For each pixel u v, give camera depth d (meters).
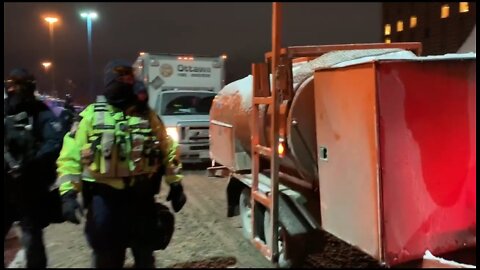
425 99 3.76
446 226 3.86
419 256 3.76
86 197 3.49
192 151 11.54
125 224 3.42
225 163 6.56
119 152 3.36
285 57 4.71
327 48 4.92
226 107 6.67
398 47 5.30
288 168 5.10
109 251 3.44
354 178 3.95
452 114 3.84
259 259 5.20
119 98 3.47
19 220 4.47
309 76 4.82
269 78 5.00
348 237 4.09
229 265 5.01
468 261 3.97
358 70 3.82
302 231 4.69
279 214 4.71
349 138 3.98
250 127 5.59
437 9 41.28
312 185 4.82
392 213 3.69
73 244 5.87
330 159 4.27
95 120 3.40
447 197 3.84
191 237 6.08
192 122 11.60
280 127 4.73
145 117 3.55
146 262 3.61
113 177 3.37
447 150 3.83
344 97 4.01
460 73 3.87
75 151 3.40
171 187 3.75
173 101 12.85
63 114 4.29
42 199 4.12
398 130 3.70
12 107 4.06
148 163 3.46
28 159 4.01
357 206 3.93
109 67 3.49
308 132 4.69
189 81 15.28
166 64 15.06
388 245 3.68
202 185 9.68
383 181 3.66
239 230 6.42
